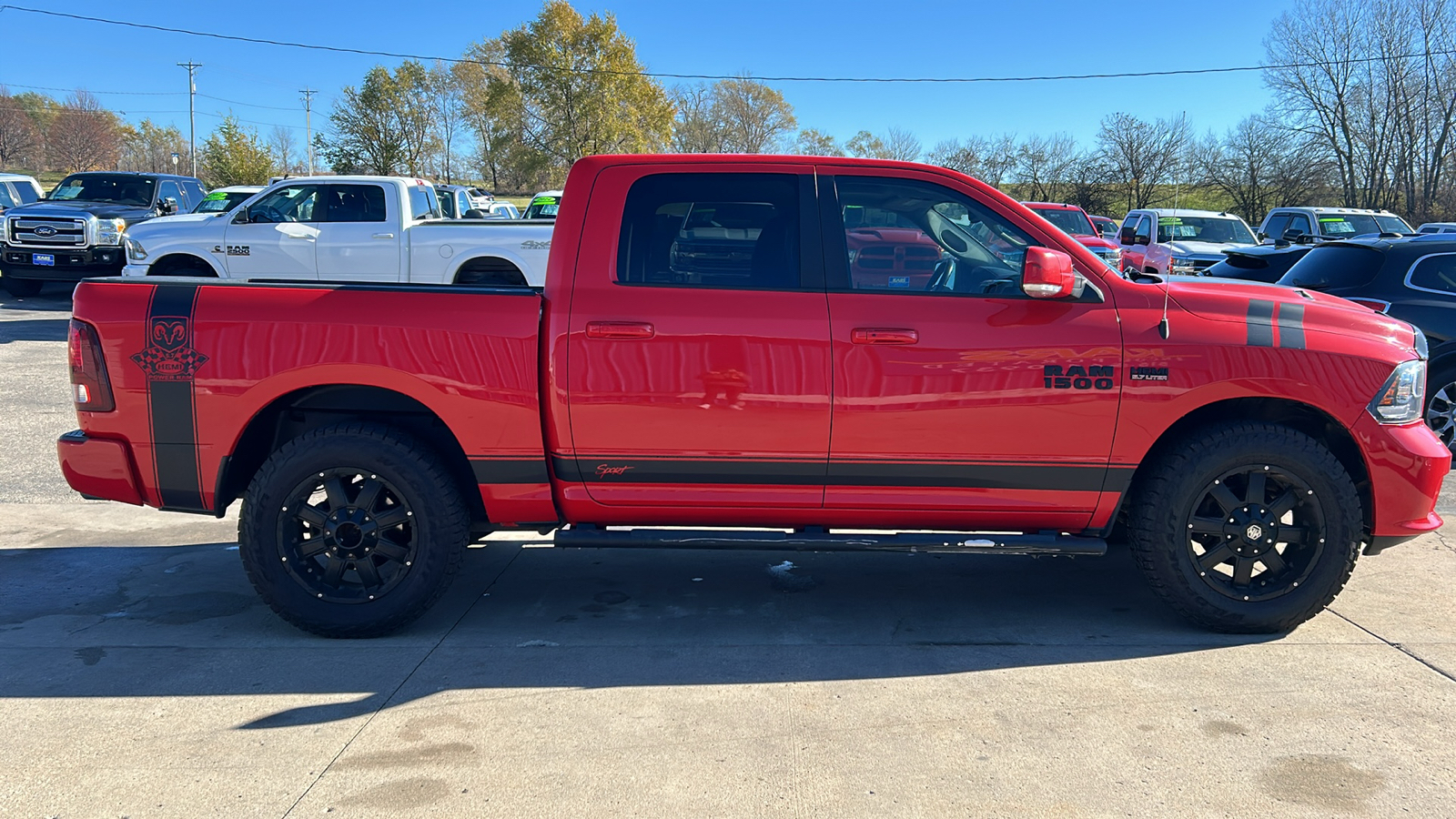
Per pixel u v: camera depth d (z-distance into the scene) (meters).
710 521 4.02
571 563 5.09
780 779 2.94
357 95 62.84
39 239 15.66
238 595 4.58
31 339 12.35
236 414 3.88
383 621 3.95
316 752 3.10
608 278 3.88
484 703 3.44
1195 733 3.21
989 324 3.79
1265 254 9.75
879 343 3.77
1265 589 3.96
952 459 3.85
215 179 51.72
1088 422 3.82
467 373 3.84
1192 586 3.92
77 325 3.91
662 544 3.91
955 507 3.93
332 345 3.83
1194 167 43.94
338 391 4.05
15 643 3.99
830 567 5.04
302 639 4.05
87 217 15.75
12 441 7.46
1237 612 3.94
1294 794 2.84
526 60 59.78
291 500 3.89
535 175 64.44
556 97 59.94
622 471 3.92
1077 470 3.87
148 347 3.86
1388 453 3.89
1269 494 3.96
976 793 2.86
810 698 3.48
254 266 12.05
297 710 3.39
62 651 3.91
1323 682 3.58
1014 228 3.92
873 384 3.78
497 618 4.30
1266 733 3.21
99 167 81.94
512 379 3.84
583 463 3.91
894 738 3.19
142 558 5.11
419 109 68.38
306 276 12.10
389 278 12.00
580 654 3.89
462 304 3.86
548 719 3.32
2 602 4.46
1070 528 3.99
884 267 3.91
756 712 3.38
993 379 3.79
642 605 4.47
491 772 2.98
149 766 3.01
